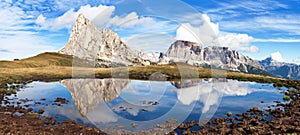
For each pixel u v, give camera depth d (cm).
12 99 1845
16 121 1214
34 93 2117
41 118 1285
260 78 3303
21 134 999
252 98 1884
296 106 1602
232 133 1027
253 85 2720
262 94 2084
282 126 1098
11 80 3158
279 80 3180
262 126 1135
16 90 2333
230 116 1329
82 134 1007
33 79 3422
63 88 2392
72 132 1034
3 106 1586
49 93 2088
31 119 1261
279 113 1414
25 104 1652
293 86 2628
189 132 1016
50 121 1202
